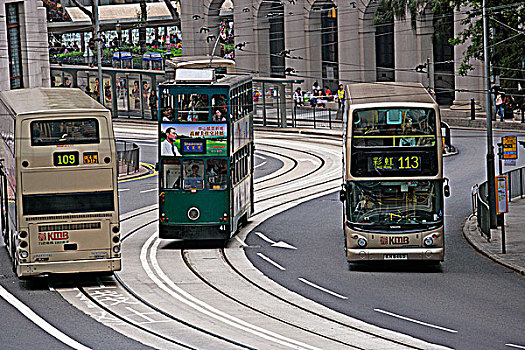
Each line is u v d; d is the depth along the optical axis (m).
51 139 46.56
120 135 120.44
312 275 51.75
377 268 53.59
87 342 38.06
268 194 80.06
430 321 41.25
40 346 37.50
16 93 54.97
